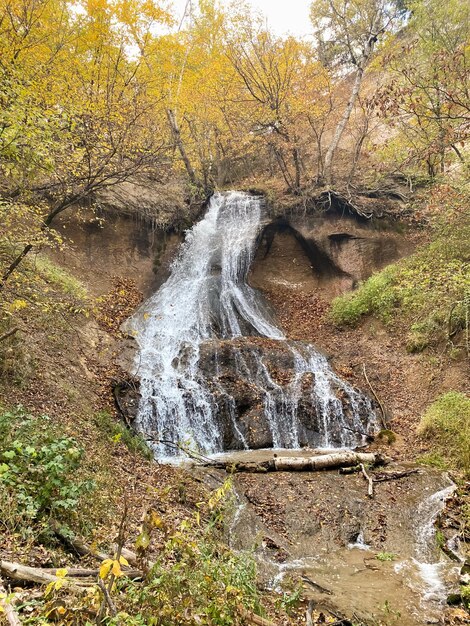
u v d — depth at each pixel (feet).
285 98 64.44
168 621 10.25
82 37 45.70
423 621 18.26
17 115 22.22
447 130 34.22
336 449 39.04
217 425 40.27
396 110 40.09
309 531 25.91
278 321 60.49
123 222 62.75
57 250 55.93
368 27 77.56
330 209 65.26
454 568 22.63
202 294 59.57
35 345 36.24
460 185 43.52
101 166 32.27
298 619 17.60
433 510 27.37
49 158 23.77
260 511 27.09
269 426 41.09
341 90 79.10
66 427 27.99
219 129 74.43
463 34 53.88
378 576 22.06
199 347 47.29
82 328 45.96
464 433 33.96
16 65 29.68
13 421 22.02
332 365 49.67
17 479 17.40
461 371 42.06
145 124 50.16
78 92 39.01
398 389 44.93
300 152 72.84
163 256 64.90
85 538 17.08
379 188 64.95
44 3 38.27
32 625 10.75
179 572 11.37
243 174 84.33
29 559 14.49
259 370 46.21
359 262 62.39
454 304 43.19
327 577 21.90
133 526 19.99
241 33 63.41
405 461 34.27
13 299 29.48
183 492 26.16
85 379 38.83
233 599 11.71
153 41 50.78
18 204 27.55
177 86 69.82
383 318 53.31
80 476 21.40
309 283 65.51
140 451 31.76
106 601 9.09
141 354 46.73
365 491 29.68
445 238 47.01
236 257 65.72
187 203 71.31
